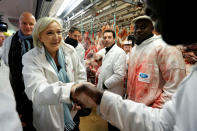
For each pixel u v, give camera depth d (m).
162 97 1.15
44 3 3.11
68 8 3.70
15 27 8.16
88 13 3.24
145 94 1.29
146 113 0.55
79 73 1.43
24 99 1.50
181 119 0.36
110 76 1.92
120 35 3.08
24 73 0.97
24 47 1.67
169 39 0.33
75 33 2.73
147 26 1.33
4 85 0.38
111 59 1.90
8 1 4.20
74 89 0.62
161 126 0.51
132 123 0.54
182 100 0.36
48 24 1.02
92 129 2.41
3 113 0.28
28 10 5.23
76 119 1.42
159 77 1.26
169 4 0.30
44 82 0.90
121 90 1.90
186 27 0.30
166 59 1.15
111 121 0.57
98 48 3.04
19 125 0.31
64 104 1.16
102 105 0.56
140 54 1.36
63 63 1.24
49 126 1.08
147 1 0.36
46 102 0.73
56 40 1.07
